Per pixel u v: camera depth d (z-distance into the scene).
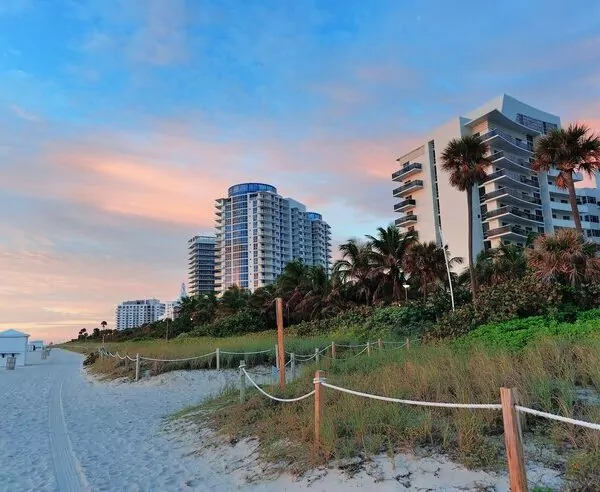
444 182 72.31
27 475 7.32
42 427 11.33
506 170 69.50
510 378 7.23
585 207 76.06
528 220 68.62
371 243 43.84
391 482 5.15
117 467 7.64
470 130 72.12
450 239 70.12
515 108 73.44
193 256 171.88
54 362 45.34
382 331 26.14
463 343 15.22
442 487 4.83
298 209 163.75
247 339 28.09
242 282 146.62
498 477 4.79
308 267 54.72
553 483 4.46
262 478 6.21
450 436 5.85
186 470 7.27
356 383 9.25
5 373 29.94
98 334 133.25
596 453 4.57
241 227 149.62
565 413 5.63
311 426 7.14
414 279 43.75
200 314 72.38
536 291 19.11
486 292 22.33
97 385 20.84
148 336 79.62
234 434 8.46
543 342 9.77
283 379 10.86
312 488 5.52
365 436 6.39
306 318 49.22
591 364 7.42
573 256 18.59
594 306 17.97
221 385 16.56
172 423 10.94
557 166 25.14
